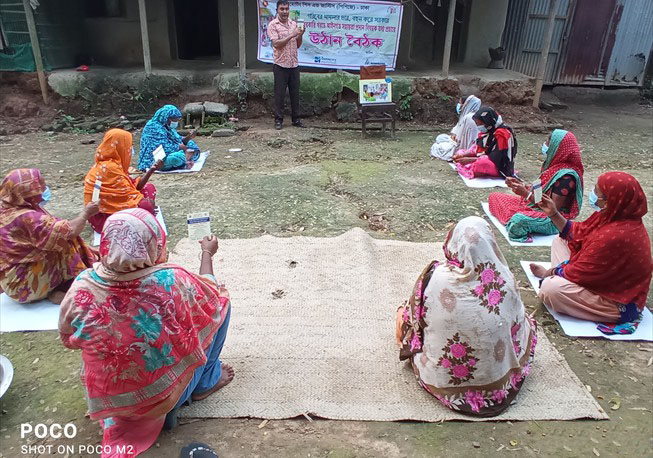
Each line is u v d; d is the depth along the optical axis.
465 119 6.88
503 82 9.34
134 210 2.15
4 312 3.48
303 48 9.05
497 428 2.62
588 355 3.17
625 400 2.83
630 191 3.12
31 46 8.61
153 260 2.16
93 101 8.84
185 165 6.49
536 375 2.96
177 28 10.39
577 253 3.49
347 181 6.13
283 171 6.49
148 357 2.18
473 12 10.16
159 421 2.47
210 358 2.66
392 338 3.28
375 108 8.10
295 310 3.54
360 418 2.66
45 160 6.85
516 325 2.71
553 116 9.90
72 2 9.42
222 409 2.69
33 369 3.00
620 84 11.14
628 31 10.62
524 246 4.54
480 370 2.63
